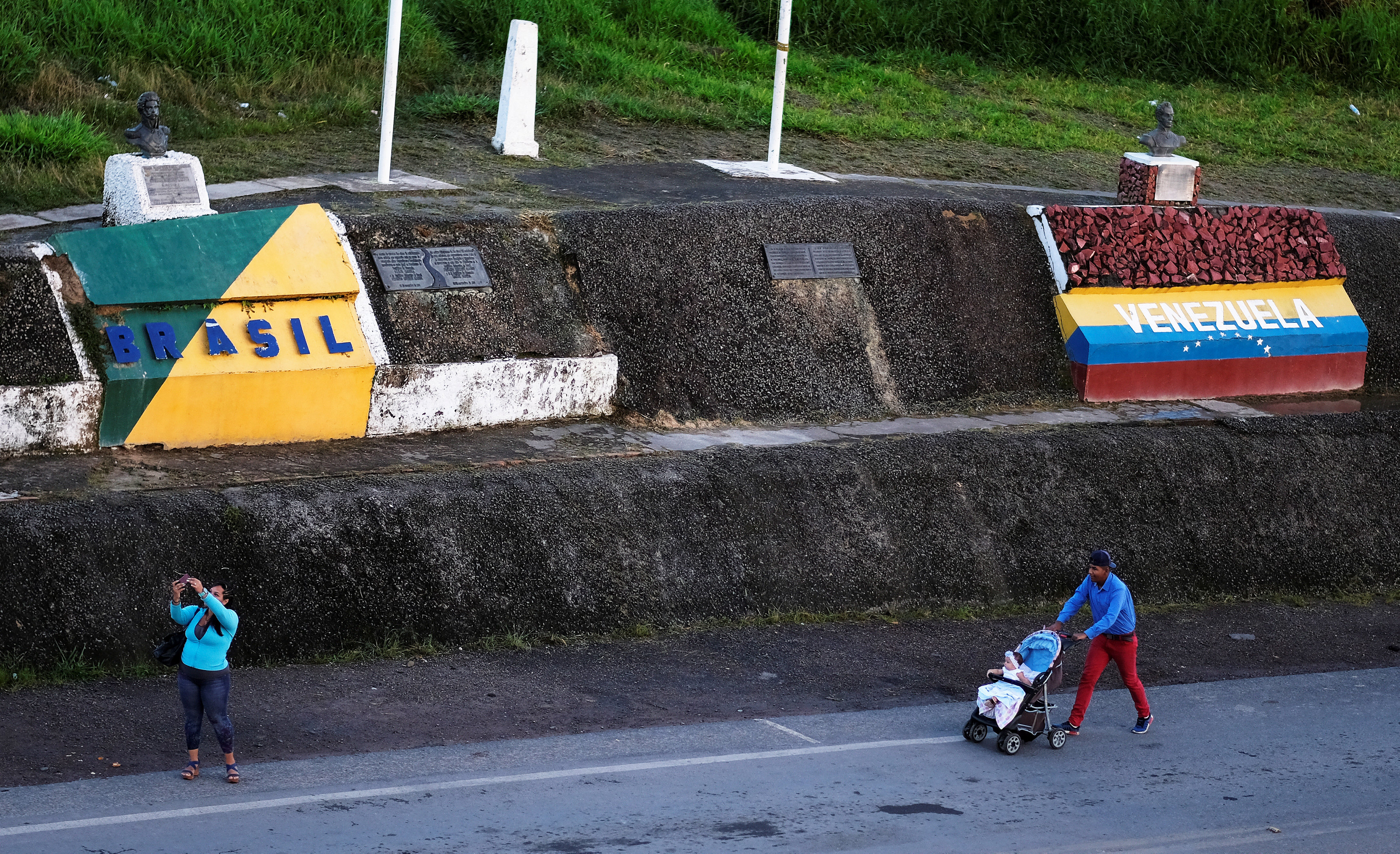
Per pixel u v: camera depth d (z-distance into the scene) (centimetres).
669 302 2645
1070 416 2778
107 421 2052
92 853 1209
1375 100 5088
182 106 3372
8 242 2370
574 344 2514
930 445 2420
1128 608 1717
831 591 2170
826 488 2264
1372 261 3341
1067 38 5069
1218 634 2241
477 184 3061
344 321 2286
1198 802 1522
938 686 1895
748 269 2744
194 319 2150
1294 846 1417
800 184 3362
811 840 1334
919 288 2872
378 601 1858
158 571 1758
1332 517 2589
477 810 1365
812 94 4359
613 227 2686
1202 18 5191
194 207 2370
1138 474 2503
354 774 1450
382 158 2944
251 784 1405
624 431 2442
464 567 1934
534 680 1789
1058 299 2953
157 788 1383
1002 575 2306
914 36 4944
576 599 1984
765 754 1581
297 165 3069
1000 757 1636
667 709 1727
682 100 4044
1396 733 1817
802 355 2695
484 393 2367
